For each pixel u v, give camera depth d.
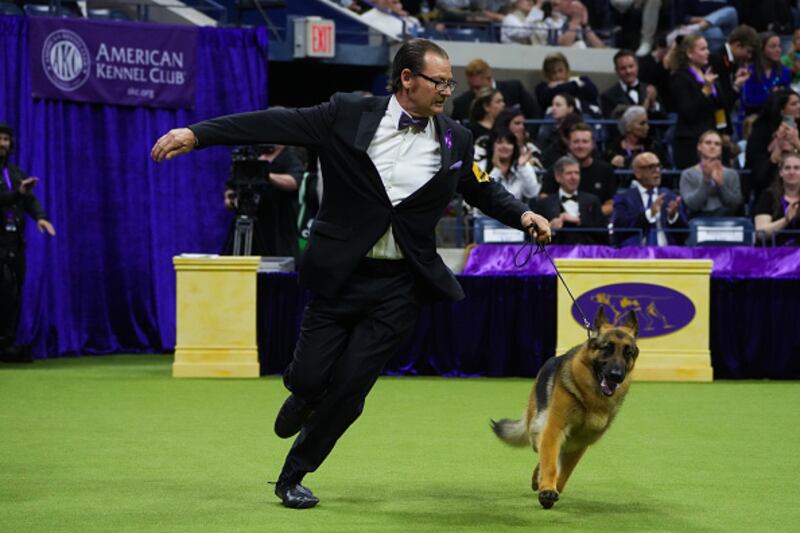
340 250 5.82
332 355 5.95
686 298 12.06
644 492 6.67
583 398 6.02
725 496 6.56
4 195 12.79
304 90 17.66
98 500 6.24
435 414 9.62
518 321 12.24
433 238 6.03
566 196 12.71
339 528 5.65
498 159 13.09
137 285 14.61
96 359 13.87
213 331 12.01
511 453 7.87
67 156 14.23
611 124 15.28
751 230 12.73
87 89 14.23
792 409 10.09
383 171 5.83
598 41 18.27
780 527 5.79
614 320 12.02
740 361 12.30
